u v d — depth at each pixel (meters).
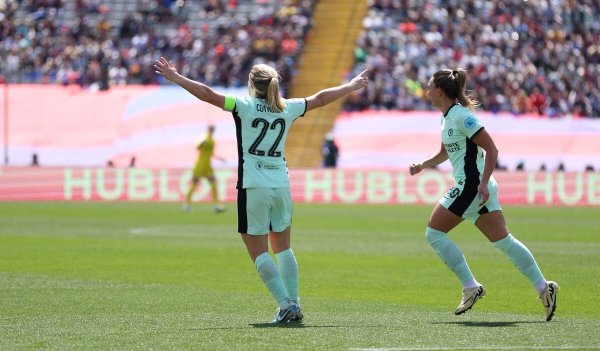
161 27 131.75
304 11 129.62
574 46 126.06
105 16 134.38
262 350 23.38
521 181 95.44
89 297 34.50
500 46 125.12
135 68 122.94
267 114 27.55
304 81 121.19
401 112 107.75
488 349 23.38
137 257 48.69
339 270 43.78
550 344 24.17
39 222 71.00
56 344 24.41
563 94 117.88
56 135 111.06
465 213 28.48
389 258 48.59
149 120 110.69
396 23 127.94
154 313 30.53
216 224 69.75
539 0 131.25
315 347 23.73
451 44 124.81
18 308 31.61
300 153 110.56
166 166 107.50
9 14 134.75
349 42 125.12
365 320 28.84
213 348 23.69
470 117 27.91
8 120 112.62
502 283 39.09
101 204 93.19
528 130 105.44
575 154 103.75
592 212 83.75
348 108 113.31
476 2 130.88
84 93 114.62
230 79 119.94
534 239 58.47
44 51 127.25
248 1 134.50
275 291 27.73
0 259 47.50
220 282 39.41
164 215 78.81
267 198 27.55
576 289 37.19
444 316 30.06
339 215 79.38
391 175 96.44
